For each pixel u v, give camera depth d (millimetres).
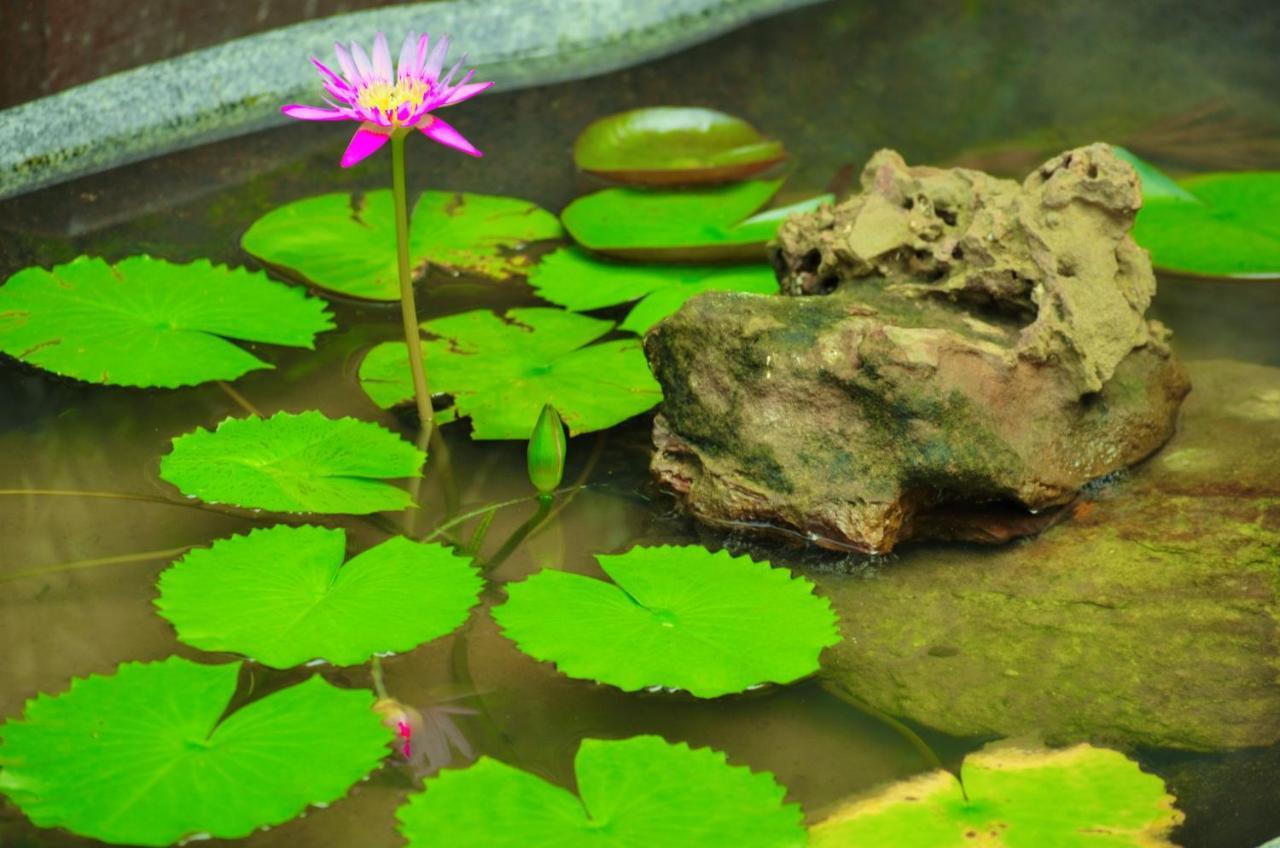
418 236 3365
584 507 3023
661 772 2750
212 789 2721
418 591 2871
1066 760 2795
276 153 3564
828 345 2979
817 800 2766
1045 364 3010
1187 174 3504
